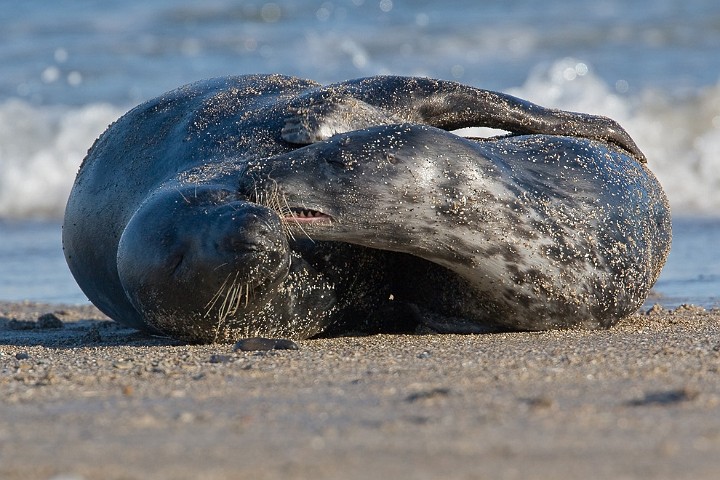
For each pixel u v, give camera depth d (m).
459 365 20.83
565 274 27.17
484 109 30.91
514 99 31.31
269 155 27.77
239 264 23.77
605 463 13.77
